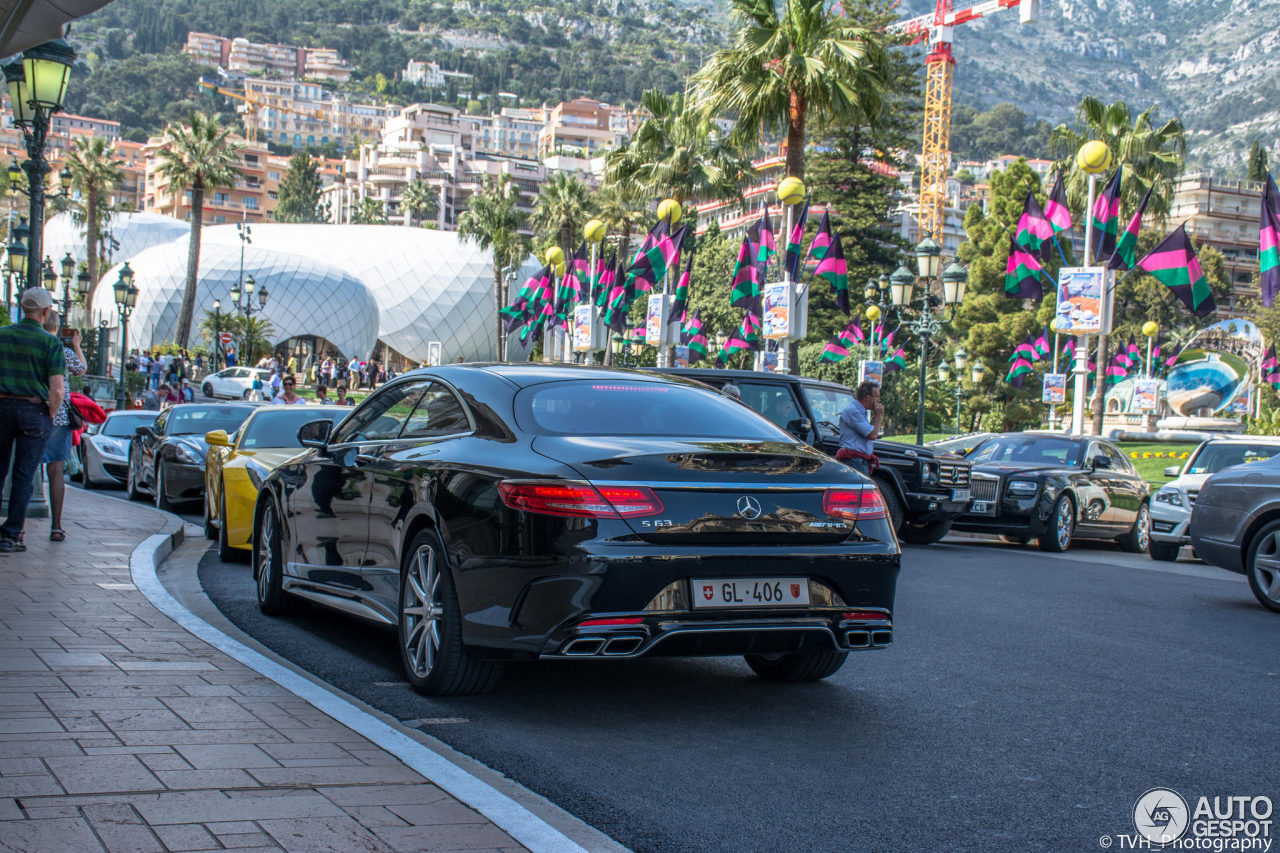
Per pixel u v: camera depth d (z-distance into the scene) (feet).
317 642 20.44
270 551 22.91
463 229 207.51
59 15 27.66
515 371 17.53
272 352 206.28
